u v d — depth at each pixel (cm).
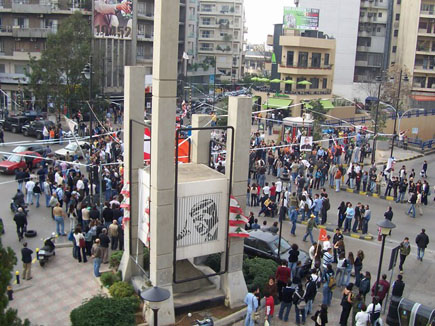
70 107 4719
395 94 6400
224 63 10288
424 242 2189
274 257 1967
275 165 3478
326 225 2602
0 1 5925
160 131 1440
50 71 4650
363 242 2397
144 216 1619
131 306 1485
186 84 7456
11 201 2761
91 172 2692
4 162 3288
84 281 1825
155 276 1507
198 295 1639
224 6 10119
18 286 1769
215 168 2920
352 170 3275
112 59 6112
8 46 6006
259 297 1611
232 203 1608
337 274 1903
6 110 5016
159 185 1463
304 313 1608
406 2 7500
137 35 6494
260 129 5191
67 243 2166
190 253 1581
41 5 5875
